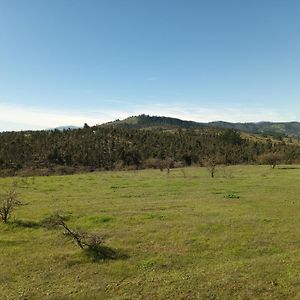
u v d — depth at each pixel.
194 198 35.62
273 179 53.38
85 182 52.56
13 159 102.88
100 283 15.72
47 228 24.17
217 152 130.00
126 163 119.19
